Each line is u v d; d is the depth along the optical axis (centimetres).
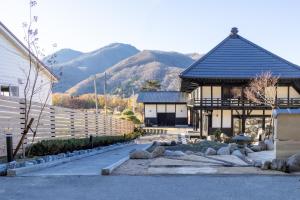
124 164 925
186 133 3381
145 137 3456
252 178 716
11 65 1736
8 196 561
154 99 4759
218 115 3020
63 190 604
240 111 3006
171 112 4769
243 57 3161
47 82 2064
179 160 995
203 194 580
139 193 585
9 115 1036
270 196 570
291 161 795
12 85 1738
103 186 637
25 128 997
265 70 2998
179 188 623
